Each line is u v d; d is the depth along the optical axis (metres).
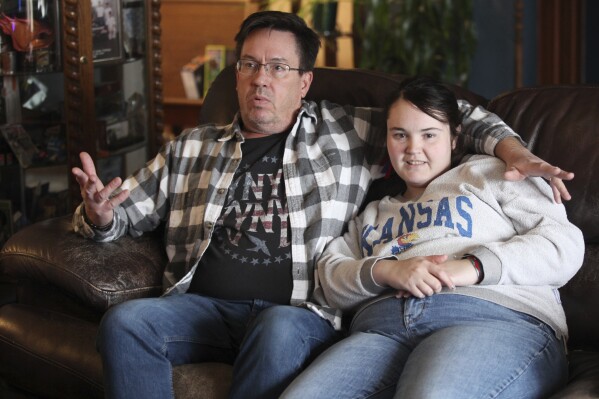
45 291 2.33
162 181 2.36
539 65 4.94
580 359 1.99
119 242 2.32
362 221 2.20
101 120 3.34
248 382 1.88
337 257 2.12
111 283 2.17
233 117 2.58
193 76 4.93
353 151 2.30
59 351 2.16
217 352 2.13
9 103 3.19
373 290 1.99
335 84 2.52
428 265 1.92
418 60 4.40
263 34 2.31
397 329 1.92
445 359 1.73
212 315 2.14
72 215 2.47
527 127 2.23
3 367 2.28
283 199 2.24
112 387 1.94
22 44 3.12
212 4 4.97
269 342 1.88
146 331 1.97
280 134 2.34
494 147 2.09
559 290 2.10
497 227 2.01
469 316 1.88
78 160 3.26
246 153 2.32
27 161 3.24
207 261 2.22
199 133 2.40
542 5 4.86
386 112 2.16
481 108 2.24
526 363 1.78
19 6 3.10
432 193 2.09
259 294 2.17
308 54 2.36
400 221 2.10
